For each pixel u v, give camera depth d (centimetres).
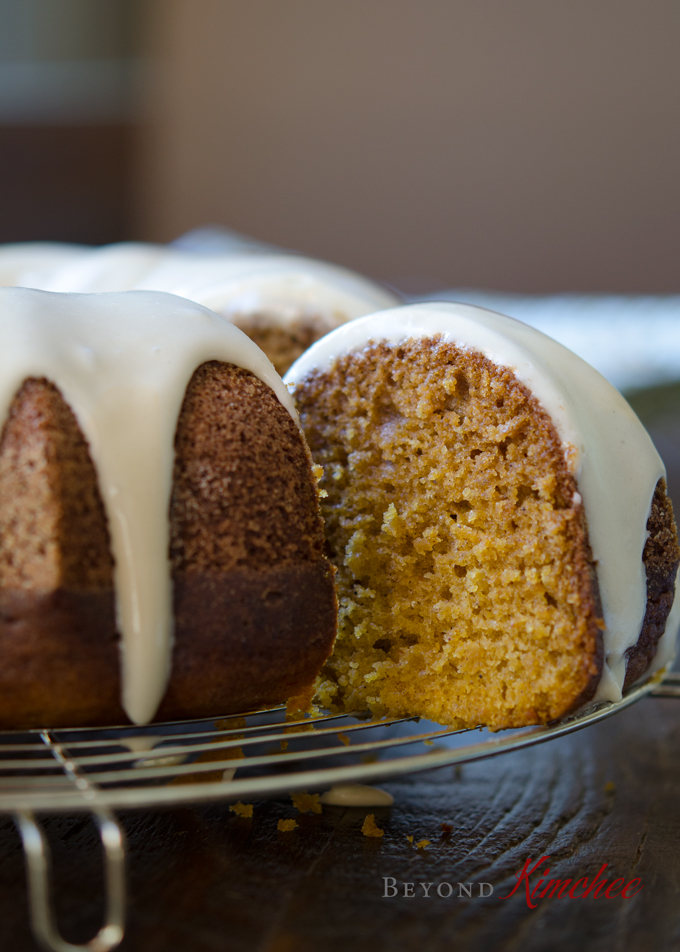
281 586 26
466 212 98
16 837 26
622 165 94
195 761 28
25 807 21
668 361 53
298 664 27
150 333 26
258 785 23
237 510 26
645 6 91
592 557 27
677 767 31
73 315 26
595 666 27
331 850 26
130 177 102
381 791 28
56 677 25
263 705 27
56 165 99
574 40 93
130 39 102
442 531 29
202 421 26
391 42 98
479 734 32
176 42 101
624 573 28
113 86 101
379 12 97
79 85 100
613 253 95
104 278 40
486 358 28
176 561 25
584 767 31
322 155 101
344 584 30
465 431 29
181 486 26
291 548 27
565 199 96
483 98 96
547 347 29
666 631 30
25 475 25
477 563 28
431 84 97
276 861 25
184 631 25
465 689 29
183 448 26
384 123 99
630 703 28
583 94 94
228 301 37
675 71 91
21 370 25
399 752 31
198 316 27
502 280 98
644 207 94
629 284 95
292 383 31
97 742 25
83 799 22
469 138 97
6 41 101
